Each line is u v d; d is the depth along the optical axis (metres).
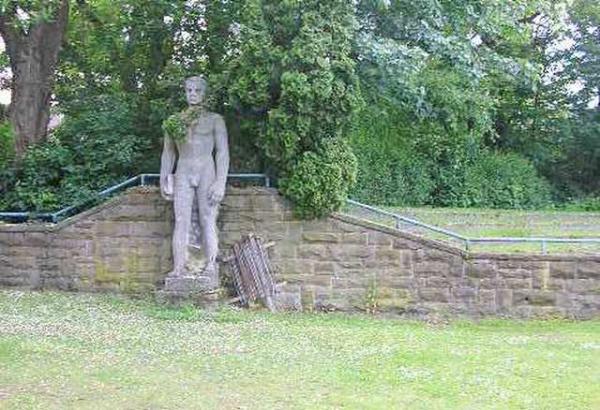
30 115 16.95
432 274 13.80
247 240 13.84
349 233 13.90
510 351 10.72
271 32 13.84
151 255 14.18
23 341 10.55
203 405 8.06
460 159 24.73
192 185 13.45
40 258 14.41
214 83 14.10
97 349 10.29
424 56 14.77
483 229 18.28
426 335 11.75
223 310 13.04
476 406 8.17
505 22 16.59
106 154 15.85
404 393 8.60
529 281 13.72
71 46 18.59
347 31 13.70
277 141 13.66
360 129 21.11
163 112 15.94
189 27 16.75
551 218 20.33
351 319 13.18
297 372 9.38
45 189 15.70
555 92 28.34
